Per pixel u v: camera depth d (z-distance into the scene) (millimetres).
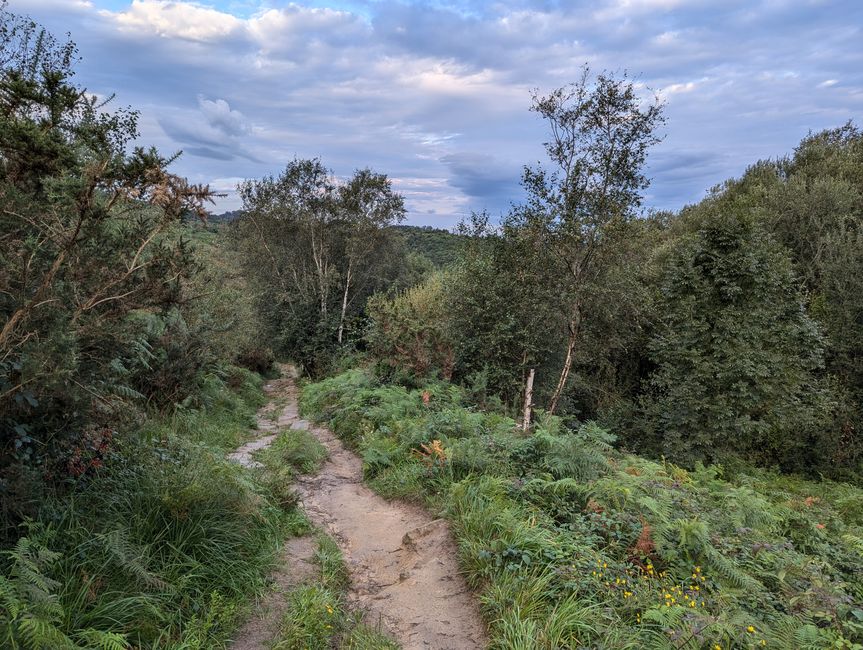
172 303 4004
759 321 14383
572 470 6047
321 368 22297
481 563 4219
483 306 14781
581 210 12336
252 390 17281
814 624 3820
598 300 12773
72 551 3326
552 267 13328
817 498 10398
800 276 18578
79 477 4020
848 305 16594
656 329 16594
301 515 5648
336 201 23578
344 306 23828
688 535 4520
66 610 2885
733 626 3334
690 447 14141
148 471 4559
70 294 3277
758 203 21516
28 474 3312
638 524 4887
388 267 26641
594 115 11992
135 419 4582
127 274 3484
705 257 15383
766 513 6457
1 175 3191
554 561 4094
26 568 2623
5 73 3408
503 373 13945
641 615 3457
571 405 16500
